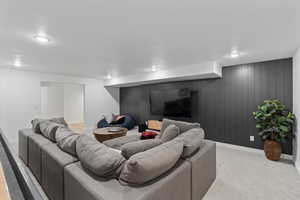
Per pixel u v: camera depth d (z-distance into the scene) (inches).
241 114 138.3
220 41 87.0
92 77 220.4
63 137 68.6
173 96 179.0
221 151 132.8
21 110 165.0
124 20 63.9
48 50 101.2
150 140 61.9
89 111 224.8
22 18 61.2
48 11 56.5
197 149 70.7
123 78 211.8
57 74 191.8
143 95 225.8
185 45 93.6
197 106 165.3
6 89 156.6
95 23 66.2
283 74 119.4
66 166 52.7
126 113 252.7
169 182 44.6
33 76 173.3
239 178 87.8
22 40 83.7
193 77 155.6
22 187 28.6
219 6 54.2
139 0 50.9
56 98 272.5
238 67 140.2
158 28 71.3
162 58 121.6
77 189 44.7
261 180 85.7
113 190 39.2
